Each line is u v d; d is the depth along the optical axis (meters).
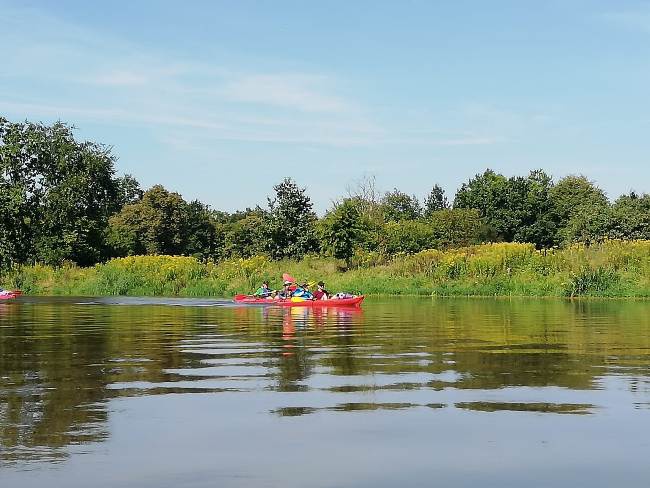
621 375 11.52
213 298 41.47
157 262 49.75
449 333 18.50
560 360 13.27
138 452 7.17
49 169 75.06
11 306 32.81
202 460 6.92
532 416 8.68
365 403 9.40
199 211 95.94
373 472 6.58
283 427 8.16
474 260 44.44
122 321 23.23
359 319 23.69
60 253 63.94
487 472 6.60
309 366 12.53
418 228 67.06
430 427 8.17
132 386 10.61
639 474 6.54
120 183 96.56
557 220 88.19
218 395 9.93
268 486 6.20
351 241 50.19
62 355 14.10
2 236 40.78
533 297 40.19
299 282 44.91
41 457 6.98
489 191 88.06
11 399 9.65
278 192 57.69
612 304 32.62
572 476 6.49
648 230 75.50
